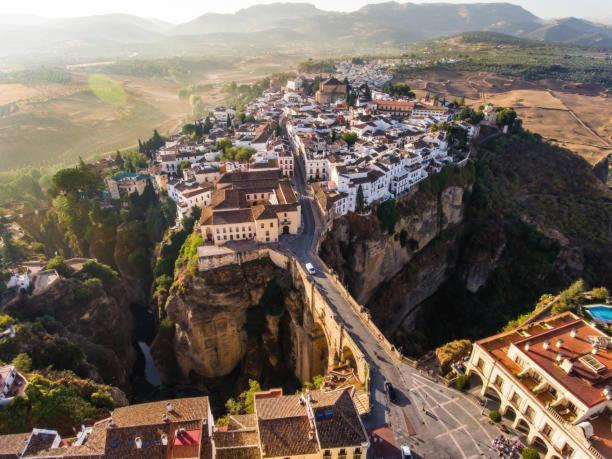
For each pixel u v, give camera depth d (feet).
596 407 185.16
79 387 293.02
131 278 521.24
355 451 177.47
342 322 305.53
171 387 424.87
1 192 651.66
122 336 447.83
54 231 589.32
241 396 316.19
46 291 393.91
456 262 583.17
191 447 175.63
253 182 488.85
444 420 222.28
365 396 235.81
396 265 518.78
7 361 301.02
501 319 521.24
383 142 604.49
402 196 513.86
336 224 449.48
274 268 403.54
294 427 181.98
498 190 616.80
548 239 556.51
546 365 206.80
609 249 554.46
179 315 408.46
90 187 576.61
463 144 644.27
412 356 490.08
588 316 285.43
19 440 194.49
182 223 473.26
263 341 412.16
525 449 198.59
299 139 624.18
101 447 179.42
